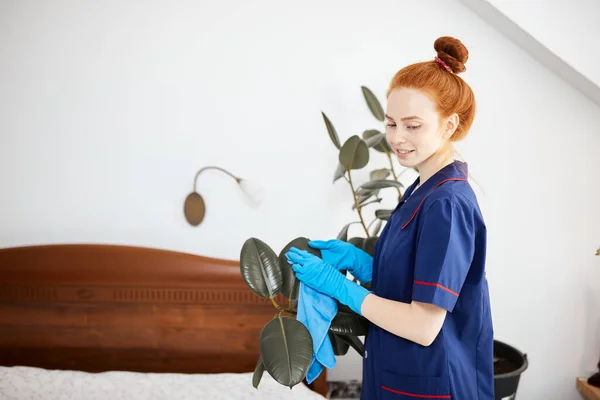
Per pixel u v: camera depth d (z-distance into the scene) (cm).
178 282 220
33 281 221
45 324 223
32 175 230
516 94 223
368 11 221
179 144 228
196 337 222
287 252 147
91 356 224
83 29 223
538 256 231
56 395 189
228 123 227
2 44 223
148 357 224
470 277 132
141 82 225
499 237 230
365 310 129
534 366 237
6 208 232
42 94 226
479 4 209
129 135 228
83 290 221
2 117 227
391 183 184
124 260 220
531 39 207
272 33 223
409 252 131
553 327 235
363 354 154
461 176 132
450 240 121
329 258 153
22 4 221
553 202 228
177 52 224
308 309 136
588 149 225
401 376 133
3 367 204
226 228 232
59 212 232
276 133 227
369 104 207
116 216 232
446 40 129
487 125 225
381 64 224
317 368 143
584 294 233
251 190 222
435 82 126
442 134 131
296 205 231
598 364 229
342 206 230
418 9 221
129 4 221
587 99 222
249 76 225
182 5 221
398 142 130
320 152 228
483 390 136
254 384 140
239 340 221
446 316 133
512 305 234
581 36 203
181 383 200
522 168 227
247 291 219
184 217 231
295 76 225
